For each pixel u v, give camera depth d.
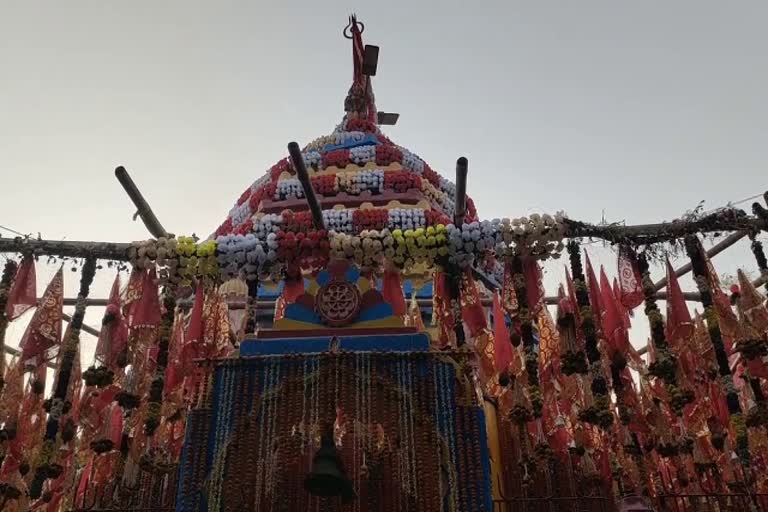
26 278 6.57
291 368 6.08
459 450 5.76
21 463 6.73
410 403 5.88
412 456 5.72
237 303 9.34
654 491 6.67
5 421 6.57
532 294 6.55
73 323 6.40
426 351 6.07
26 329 6.41
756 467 7.44
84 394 7.01
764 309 6.70
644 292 6.47
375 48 14.45
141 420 6.50
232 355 6.28
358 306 6.48
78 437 7.23
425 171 11.89
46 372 6.89
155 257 6.50
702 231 6.48
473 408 5.94
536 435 6.66
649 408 7.20
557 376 7.35
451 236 6.44
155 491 7.18
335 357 6.03
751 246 6.76
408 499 5.77
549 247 6.57
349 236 6.50
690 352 7.40
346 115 14.40
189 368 6.83
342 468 5.54
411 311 8.41
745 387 7.54
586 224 6.52
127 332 6.60
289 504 5.81
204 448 5.87
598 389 6.05
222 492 5.70
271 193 10.66
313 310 6.58
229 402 5.97
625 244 6.58
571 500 6.52
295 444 5.88
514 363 6.55
